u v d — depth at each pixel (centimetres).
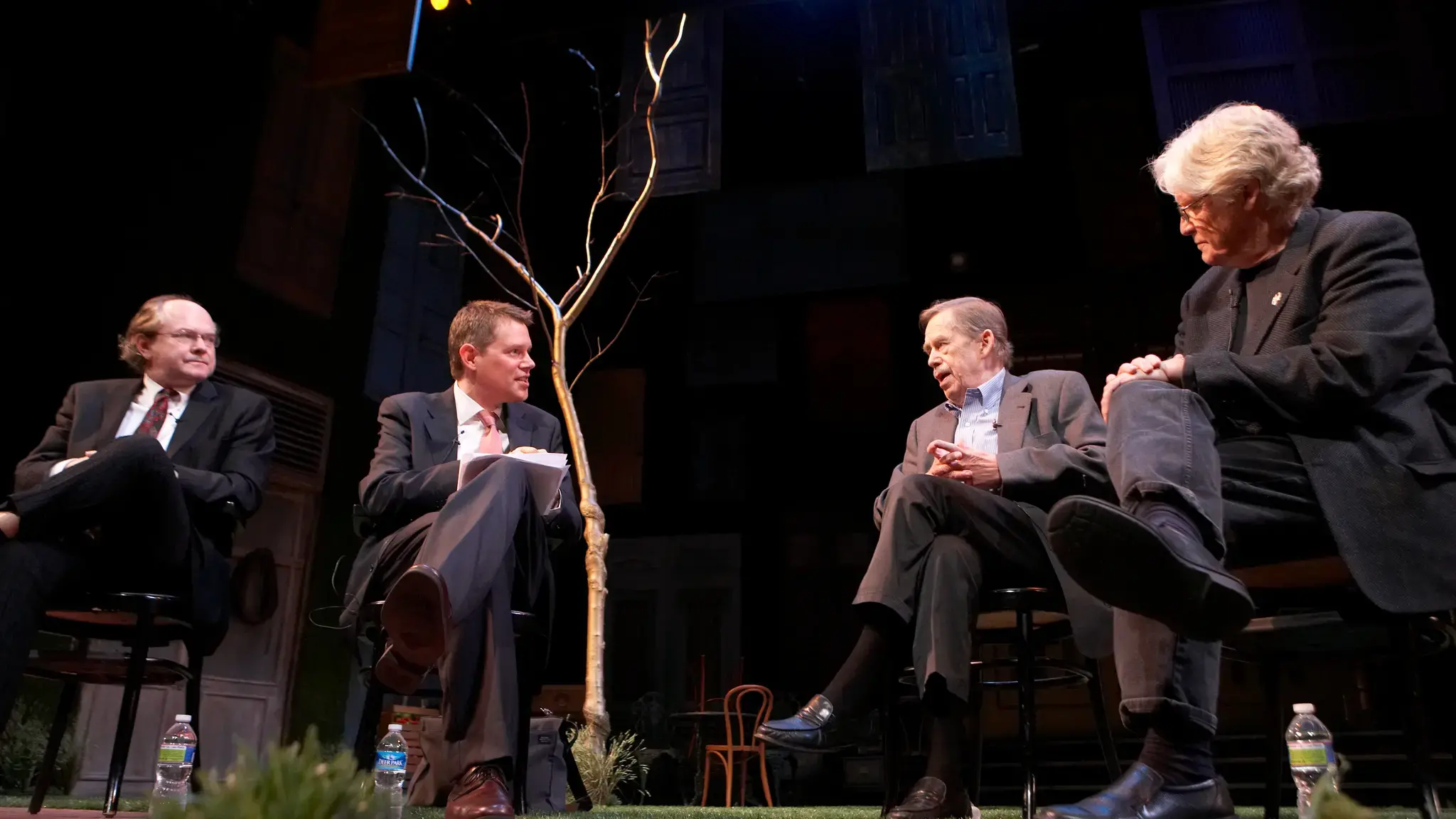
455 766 149
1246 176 158
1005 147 652
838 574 919
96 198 594
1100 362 845
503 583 159
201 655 220
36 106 567
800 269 831
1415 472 138
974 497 166
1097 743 668
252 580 668
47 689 536
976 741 212
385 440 217
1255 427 153
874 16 698
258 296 700
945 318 235
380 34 704
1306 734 212
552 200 888
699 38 725
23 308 546
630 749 700
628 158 710
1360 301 146
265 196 710
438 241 857
